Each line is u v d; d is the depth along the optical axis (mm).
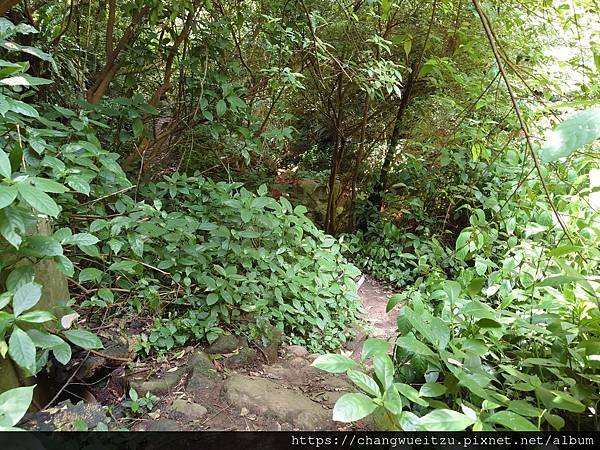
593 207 2777
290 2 4059
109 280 2559
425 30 4445
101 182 2656
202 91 3504
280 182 6020
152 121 4074
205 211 3141
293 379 2395
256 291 2824
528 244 2939
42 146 1990
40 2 3502
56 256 1649
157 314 2508
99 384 2137
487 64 4176
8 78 1704
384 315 3951
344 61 4500
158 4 3342
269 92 4602
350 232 5508
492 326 1789
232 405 1991
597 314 1794
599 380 1525
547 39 3975
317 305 3148
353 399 1176
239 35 4215
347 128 5492
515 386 1442
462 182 4453
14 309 1412
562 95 3285
